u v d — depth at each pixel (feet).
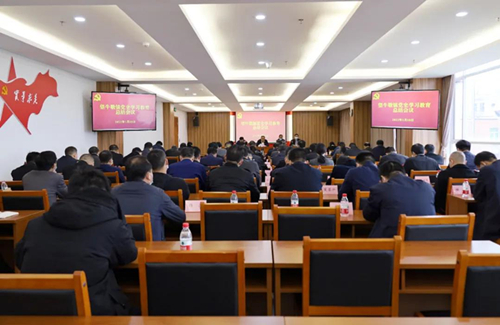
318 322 4.21
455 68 25.21
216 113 63.31
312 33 19.17
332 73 26.86
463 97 28.07
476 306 4.85
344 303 5.53
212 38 20.08
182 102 47.52
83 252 5.39
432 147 21.68
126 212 8.00
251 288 6.79
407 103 28.17
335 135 63.10
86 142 28.32
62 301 4.30
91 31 18.53
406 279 6.97
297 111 63.05
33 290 4.30
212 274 5.01
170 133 48.44
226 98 42.09
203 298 5.08
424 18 16.99
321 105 57.98
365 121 47.11
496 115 24.41
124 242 5.82
